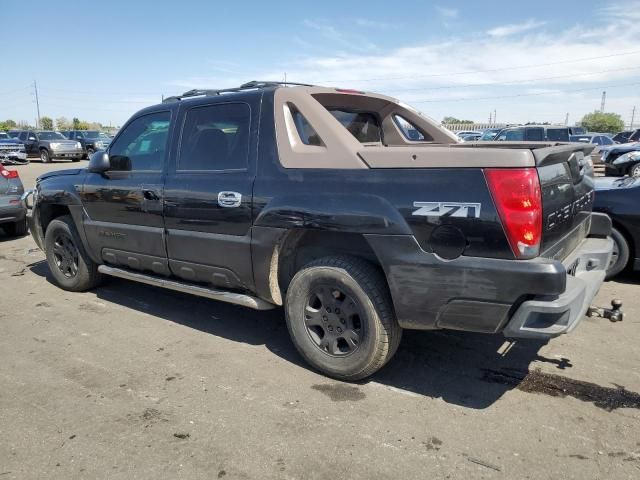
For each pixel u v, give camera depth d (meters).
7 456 2.66
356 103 4.37
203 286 4.13
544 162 2.80
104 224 4.71
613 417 2.96
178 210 4.01
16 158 26.33
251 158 3.64
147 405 3.14
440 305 2.91
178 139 4.13
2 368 3.66
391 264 3.00
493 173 2.70
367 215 3.03
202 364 3.70
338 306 3.34
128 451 2.69
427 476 2.47
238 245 3.66
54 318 4.68
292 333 3.57
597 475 2.46
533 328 2.71
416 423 2.92
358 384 3.39
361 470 2.53
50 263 5.54
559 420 2.94
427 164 2.89
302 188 3.33
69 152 27.91
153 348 4.00
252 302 3.73
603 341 4.02
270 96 3.64
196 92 4.29
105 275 5.50
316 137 3.44
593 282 3.29
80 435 2.83
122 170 4.57
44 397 3.25
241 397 3.23
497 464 2.55
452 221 2.80
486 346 3.96
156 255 4.30
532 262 2.66
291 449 2.70
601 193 5.34
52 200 5.20
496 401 3.16
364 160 3.12
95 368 3.65
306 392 3.29
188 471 2.53
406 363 3.69
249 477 2.49
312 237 3.50
